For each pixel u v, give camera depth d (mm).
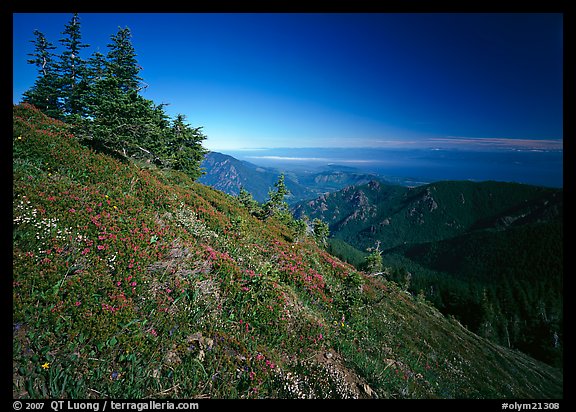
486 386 16016
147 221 11211
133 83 27531
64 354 5777
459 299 101438
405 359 13602
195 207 17297
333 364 9344
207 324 8117
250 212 27156
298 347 9336
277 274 13094
